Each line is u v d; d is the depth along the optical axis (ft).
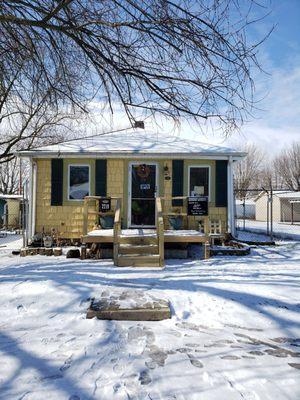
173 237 26.96
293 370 8.93
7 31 16.47
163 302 14.24
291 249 33.30
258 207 128.98
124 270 21.85
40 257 28.96
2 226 84.07
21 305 14.73
